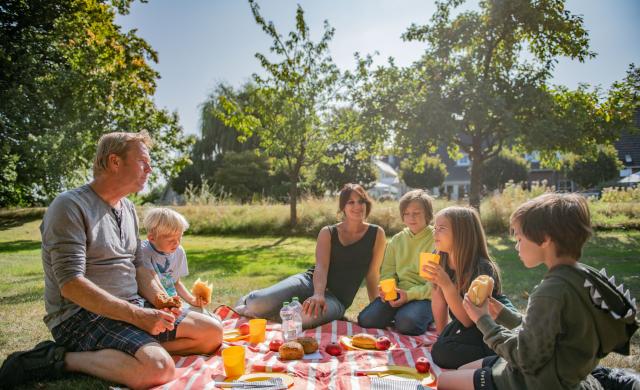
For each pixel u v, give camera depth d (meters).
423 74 14.56
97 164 3.04
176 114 17.12
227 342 3.59
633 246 10.52
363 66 14.25
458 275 3.12
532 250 2.12
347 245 4.42
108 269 3.00
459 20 14.21
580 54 13.23
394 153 15.20
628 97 13.27
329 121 15.01
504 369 2.25
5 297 5.76
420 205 4.27
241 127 14.74
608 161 26.00
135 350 2.71
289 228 15.49
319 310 4.05
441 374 2.49
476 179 14.45
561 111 13.11
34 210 22.02
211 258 9.95
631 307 1.94
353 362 3.15
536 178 34.72
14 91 15.30
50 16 14.68
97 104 15.16
